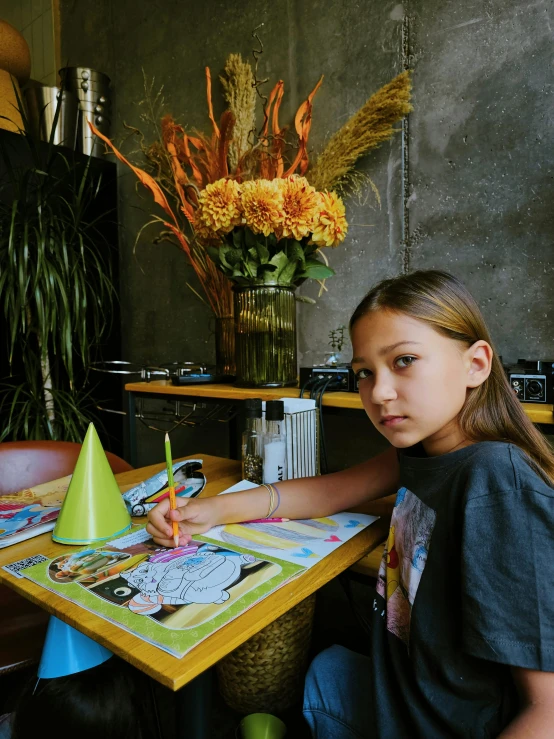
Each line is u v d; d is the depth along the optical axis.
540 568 0.48
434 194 1.67
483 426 0.64
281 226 1.40
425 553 0.61
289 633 1.08
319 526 0.78
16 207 1.90
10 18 3.33
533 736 0.46
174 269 2.45
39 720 0.75
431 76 1.66
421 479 0.64
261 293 1.52
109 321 2.58
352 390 1.33
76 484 0.75
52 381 2.27
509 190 1.53
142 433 2.59
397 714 0.62
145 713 0.87
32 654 0.86
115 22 2.65
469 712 0.55
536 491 0.50
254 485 0.95
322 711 0.73
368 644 1.41
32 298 1.99
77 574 0.61
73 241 2.18
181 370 1.79
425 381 0.60
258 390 1.49
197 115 2.33
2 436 1.96
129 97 2.60
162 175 2.14
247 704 1.11
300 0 1.95
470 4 1.57
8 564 0.65
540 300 1.49
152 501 0.88
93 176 2.52
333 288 1.91
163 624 0.49
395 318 0.62
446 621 0.57
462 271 1.62
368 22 1.78
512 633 0.47
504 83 1.53
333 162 1.70
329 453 1.93
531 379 1.09
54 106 2.40
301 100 1.97
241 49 2.14
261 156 1.83
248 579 0.59
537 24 1.47
